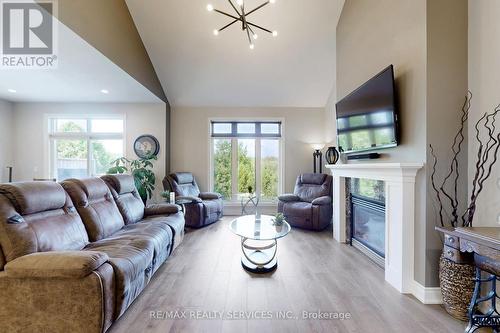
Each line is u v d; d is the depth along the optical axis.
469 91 2.18
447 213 2.18
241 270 2.80
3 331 1.57
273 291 2.34
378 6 2.90
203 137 5.84
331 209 4.73
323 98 5.67
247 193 5.52
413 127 2.35
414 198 2.29
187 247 3.58
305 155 5.92
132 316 1.94
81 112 5.38
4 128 5.17
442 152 2.19
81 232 2.27
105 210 2.73
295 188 5.44
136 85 4.25
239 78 5.08
